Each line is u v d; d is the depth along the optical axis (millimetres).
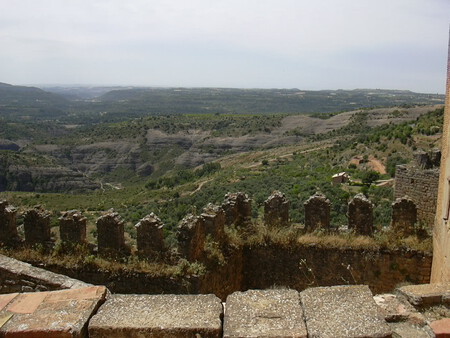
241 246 11531
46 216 10828
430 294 4523
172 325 3701
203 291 9758
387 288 10906
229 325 3674
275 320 3732
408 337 3902
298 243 11250
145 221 10141
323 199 11406
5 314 3975
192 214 10453
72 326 3730
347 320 3705
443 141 9273
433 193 13953
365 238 11109
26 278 5832
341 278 11117
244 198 12016
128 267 10023
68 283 5664
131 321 3781
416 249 10609
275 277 11477
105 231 10422
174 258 9977
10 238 11023
